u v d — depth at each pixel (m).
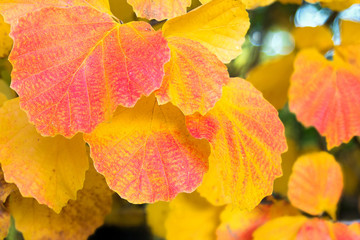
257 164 0.31
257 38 0.58
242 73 0.54
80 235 0.36
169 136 0.30
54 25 0.28
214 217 0.42
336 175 0.42
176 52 0.29
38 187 0.31
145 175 0.29
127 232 0.60
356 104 0.39
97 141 0.29
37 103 0.27
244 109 0.32
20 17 0.27
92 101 0.27
